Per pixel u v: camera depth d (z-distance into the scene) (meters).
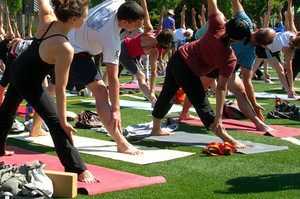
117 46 4.88
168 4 28.97
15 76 3.96
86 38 4.91
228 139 5.41
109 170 4.35
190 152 5.24
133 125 6.65
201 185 4.00
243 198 3.67
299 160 4.91
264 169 4.55
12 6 25.33
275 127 6.79
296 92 11.04
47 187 3.49
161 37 7.72
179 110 8.31
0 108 4.68
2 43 7.12
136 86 12.20
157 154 5.09
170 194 3.73
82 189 3.72
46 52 3.83
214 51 5.16
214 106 8.75
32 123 6.20
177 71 5.42
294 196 3.72
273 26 22.75
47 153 5.16
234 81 6.70
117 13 4.87
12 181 3.38
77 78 5.03
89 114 6.91
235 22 5.00
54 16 4.05
